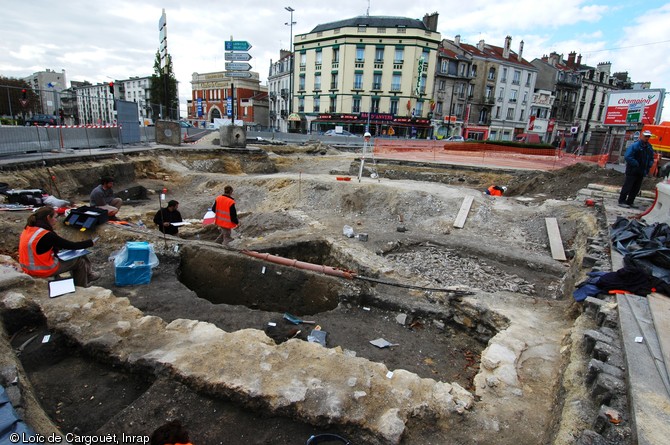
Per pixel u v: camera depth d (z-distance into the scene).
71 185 12.17
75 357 4.25
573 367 3.71
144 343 4.18
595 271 5.57
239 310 5.79
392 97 41.44
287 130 47.66
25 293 4.88
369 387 3.56
